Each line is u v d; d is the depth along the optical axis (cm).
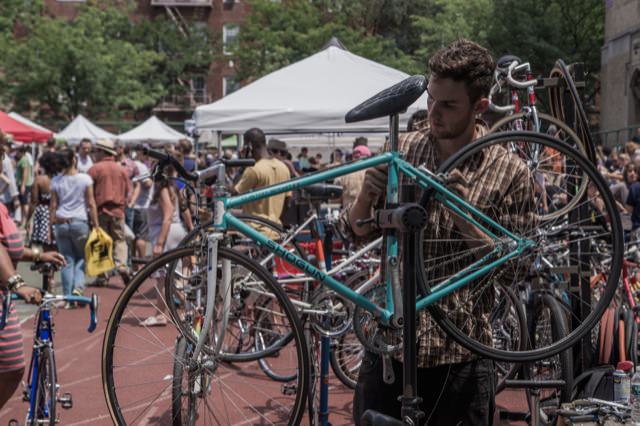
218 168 338
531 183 314
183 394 355
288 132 1145
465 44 298
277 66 4581
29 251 469
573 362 459
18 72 4600
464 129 302
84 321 948
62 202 1038
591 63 3503
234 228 331
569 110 451
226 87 5569
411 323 272
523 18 3306
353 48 4391
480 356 308
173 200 939
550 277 488
